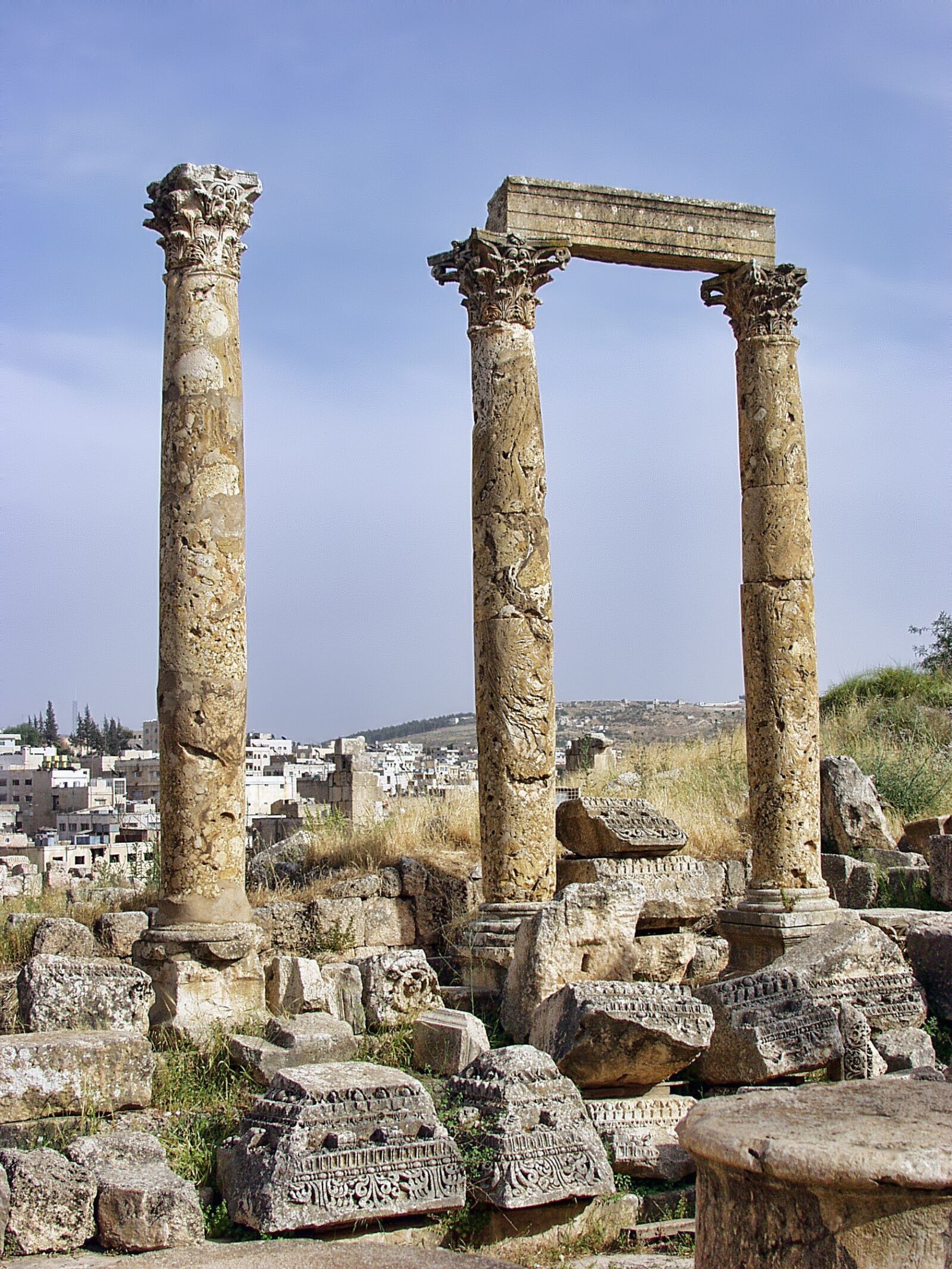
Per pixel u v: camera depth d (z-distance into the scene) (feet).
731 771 71.72
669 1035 32.07
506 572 45.01
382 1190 25.95
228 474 39.63
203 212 40.63
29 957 43.09
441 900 48.83
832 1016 35.22
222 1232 25.88
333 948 46.42
